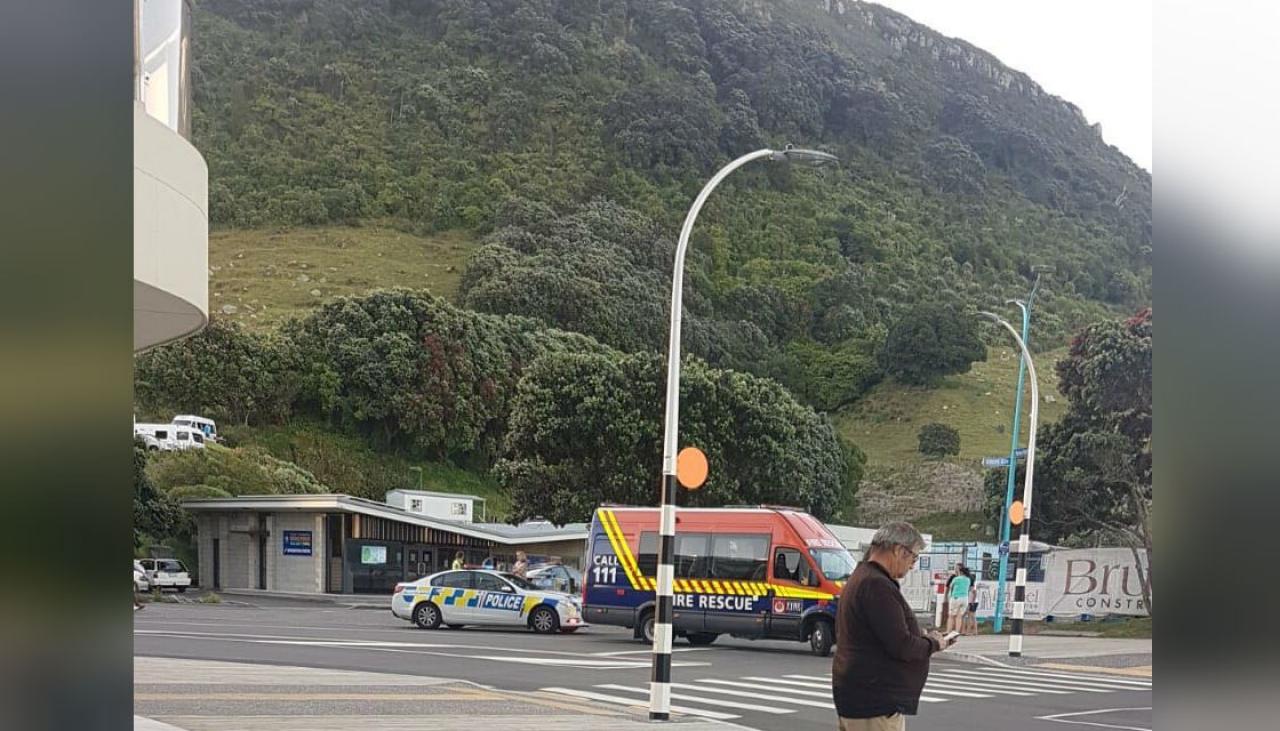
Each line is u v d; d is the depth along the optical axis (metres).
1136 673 22.52
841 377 125.00
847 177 165.50
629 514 27.61
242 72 159.50
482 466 101.69
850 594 6.09
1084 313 147.25
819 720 14.41
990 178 180.12
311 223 146.50
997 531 66.25
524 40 167.50
